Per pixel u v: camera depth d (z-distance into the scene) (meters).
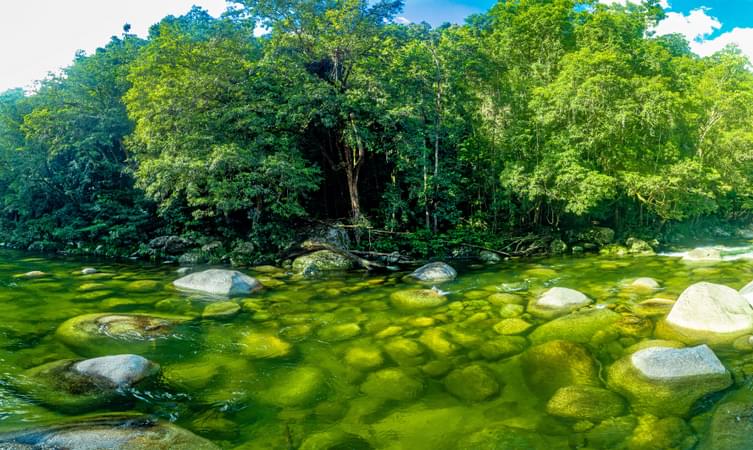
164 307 9.03
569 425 4.16
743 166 27.05
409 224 22.11
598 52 19.89
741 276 11.57
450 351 6.27
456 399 4.79
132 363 5.25
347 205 23.20
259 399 4.84
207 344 6.70
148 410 4.53
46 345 6.39
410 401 4.77
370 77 18.11
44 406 4.45
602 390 4.75
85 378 4.94
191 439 3.76
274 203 17.27
